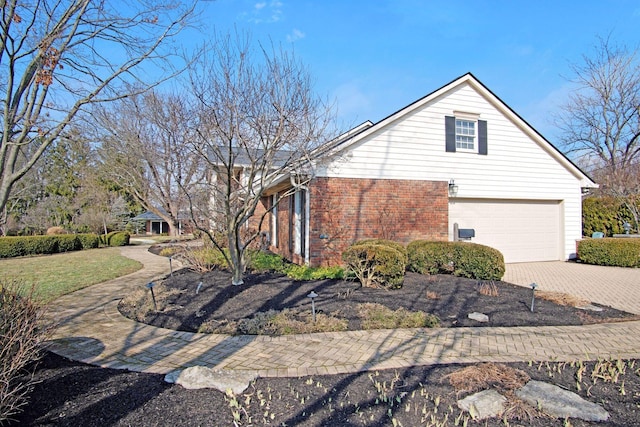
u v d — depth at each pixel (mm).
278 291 6863
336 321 5094
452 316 5516
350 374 3479
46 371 3549
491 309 5914
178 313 5664
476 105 11258
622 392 3088
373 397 3002
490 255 8195
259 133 6688
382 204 9953
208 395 3035
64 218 27562
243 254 8062
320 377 3412
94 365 3771
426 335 4695
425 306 5980
